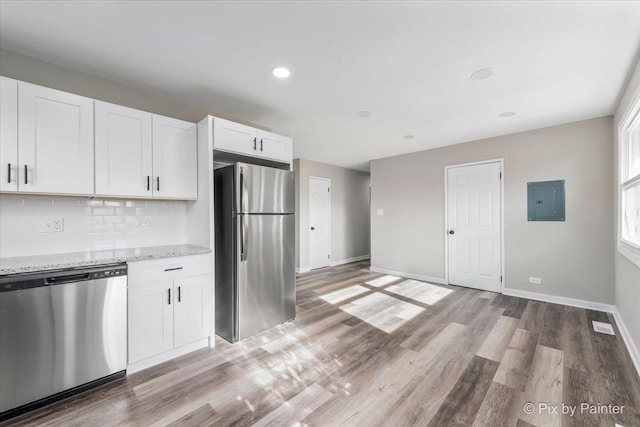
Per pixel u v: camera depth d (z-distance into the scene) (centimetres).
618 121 283
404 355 223
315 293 399
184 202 277
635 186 240
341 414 158
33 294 159
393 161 518
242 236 250
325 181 605
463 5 152
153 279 207
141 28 170
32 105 178
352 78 233
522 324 283
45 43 184
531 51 195
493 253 399
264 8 154
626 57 200
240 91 255
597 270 322
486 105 288
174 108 272
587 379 189
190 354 227
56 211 209
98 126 204
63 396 169
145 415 158
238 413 159
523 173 372
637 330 211
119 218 238
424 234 474
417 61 208
